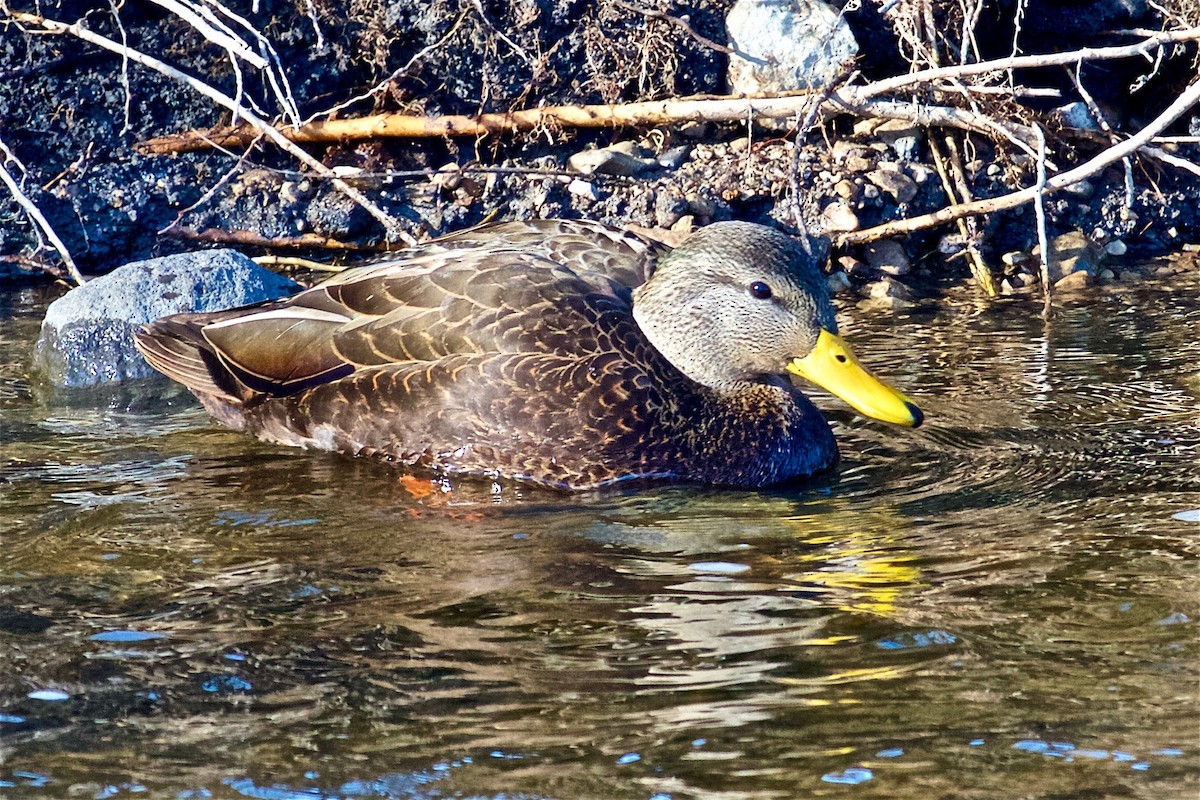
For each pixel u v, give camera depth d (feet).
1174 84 57.77
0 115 56.39
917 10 55.16
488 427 36.32
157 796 22.21
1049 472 34.88
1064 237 53.93
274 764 22.98
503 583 29.68
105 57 57.47
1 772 22.90
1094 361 43.09
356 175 54.03
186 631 27.63
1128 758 22.38
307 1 57.31
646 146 56.75
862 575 29.50
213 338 39.65
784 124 56.95
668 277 37.70
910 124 55.88
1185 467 34.65
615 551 31.35
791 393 37.47
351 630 27.58
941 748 22.82
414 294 37.76
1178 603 27.48
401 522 33.42
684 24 55.42
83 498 34.91
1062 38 57.67
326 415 38.01
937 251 54.24
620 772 22.47
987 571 29.37
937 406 40.01
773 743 23.15
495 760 22.91
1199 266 52.85
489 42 56.95
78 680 25.77
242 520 33.50
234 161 56.65
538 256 38.45
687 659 26.04
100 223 54.85
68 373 44.50
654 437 36.11
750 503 34.42
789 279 36.73
